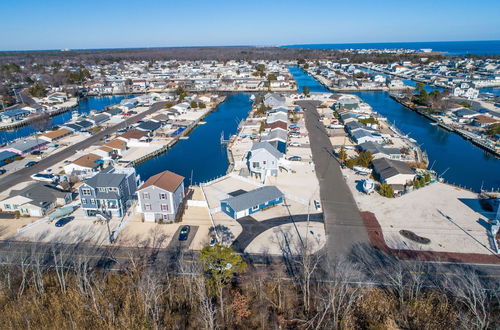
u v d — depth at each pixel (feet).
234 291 113.50
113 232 150.10
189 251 136.98
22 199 168.45
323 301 105.50
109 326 101.09
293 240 142.92
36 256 129.08
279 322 101.91
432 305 105.60
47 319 104.42
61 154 263.90
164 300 111.34
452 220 156.76
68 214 168.25
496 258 129.18
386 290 113.09
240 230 151.43
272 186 178.50
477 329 90.74
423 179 191.01
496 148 262.67
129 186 176.65
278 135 272.51
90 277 118.42
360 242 140.77
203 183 203.72
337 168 223.92
